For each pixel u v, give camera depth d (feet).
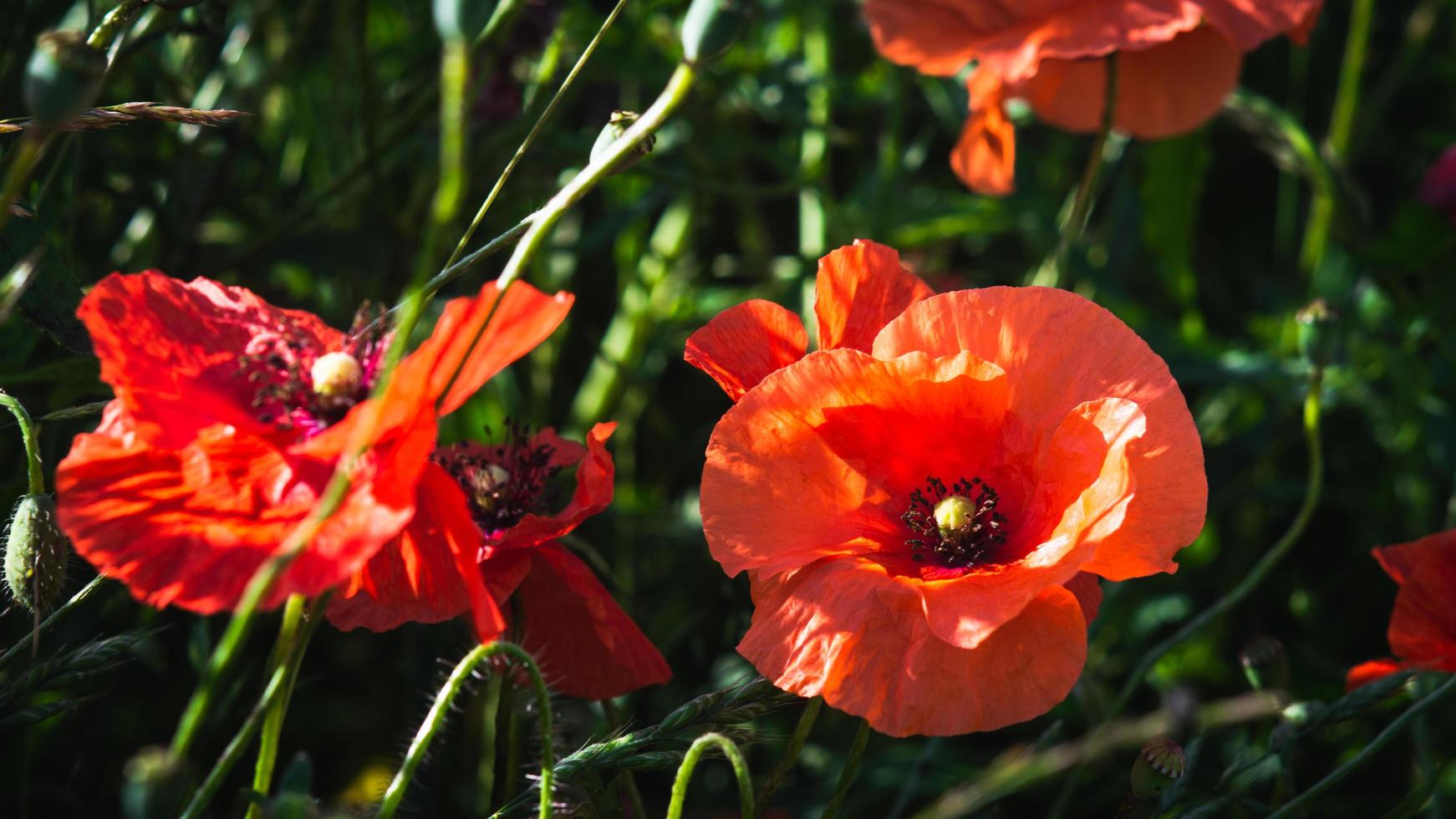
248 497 1.45
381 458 1.44
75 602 1.57
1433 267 2.45
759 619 1.57
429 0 2.36
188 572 1.41
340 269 2.18
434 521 1.51
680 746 1.58
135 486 1.45
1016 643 1.53
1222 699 2.39
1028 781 1.72
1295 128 2.58
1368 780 2.17
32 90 1.36
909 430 1.62
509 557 1.65
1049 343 1.61
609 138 1.49
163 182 2.23
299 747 2.23
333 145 2.42
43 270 1.62
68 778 1.97
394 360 1.35
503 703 1.69
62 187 1.96
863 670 1.53
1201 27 2.21
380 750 2.20
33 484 1.57
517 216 2.47
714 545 1.57
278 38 2.45
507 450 1.85
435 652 1.97
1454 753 2.15
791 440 1.60
